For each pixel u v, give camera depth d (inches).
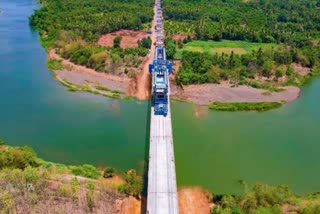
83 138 3922.2
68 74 5482.3
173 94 4894.2
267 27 7805.1
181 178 3356.3
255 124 4328.3
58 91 4968.0
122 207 2910.9
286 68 5821.9
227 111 4579.2
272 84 5310.0
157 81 4170.8
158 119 3801.7
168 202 2768.2
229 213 2751.0
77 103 4650.6
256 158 3693.4
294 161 3673.7
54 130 4065.0
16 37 7175.2
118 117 4338.1
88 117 4333.2
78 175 3275.1
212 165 3553.2
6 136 3946.9
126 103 4670.3
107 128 4111.7
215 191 3208.7
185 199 3100.4
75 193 2913.4
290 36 7185.0
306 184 3356.3
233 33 7278.5
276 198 2920.8
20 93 4886.8
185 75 5187.0
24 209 2736.2
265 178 3405.5
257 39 7180.1
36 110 4471.0
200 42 7071.9
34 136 3956.7
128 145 3814.0
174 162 3316.9
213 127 4220.0
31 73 5526.6
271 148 3873.0
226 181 3341.5
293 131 4210.1
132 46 6604.3
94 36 6815.9
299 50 6264.8
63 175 3233.3
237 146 3880.4
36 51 6441.9
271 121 4409.5
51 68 5684.1
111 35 7298.2
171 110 4539.9
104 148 3762.3
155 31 7573.8
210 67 5472.4
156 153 3275.1
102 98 4788.4
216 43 7066.9
